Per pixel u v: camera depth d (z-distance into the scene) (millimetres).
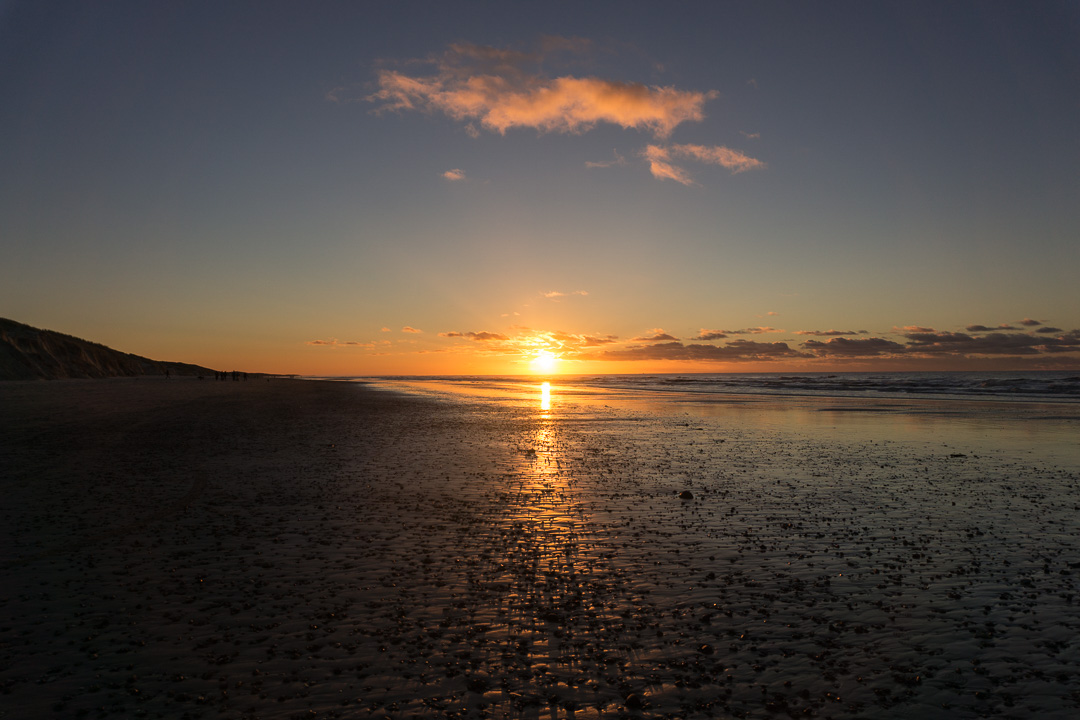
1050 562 8281
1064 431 25500
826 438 23516
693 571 7793
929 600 6859
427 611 6336
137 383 68438
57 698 4500
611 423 29828
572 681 4980
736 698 4750
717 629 6031
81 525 9445
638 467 16375
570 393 65688
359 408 38062
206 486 12633
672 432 25672
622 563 8094
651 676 5086
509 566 7863
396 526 9812
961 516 10977
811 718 4465
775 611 6500
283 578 7246
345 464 15922
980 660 5414
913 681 5031
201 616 6090
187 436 21016
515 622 6102
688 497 12406
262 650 5371
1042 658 5449
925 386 66500
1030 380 69562
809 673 5168
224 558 7969
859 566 8070
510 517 10570
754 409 39906
